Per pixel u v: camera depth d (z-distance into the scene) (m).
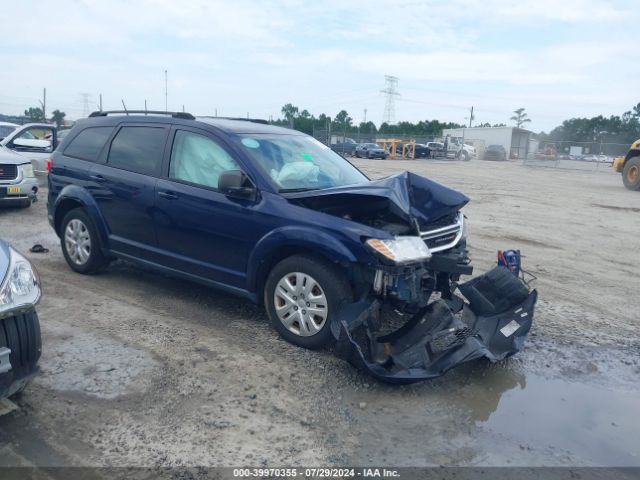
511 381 4.23
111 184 5.71
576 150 42.94
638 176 18.98
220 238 4.88
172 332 4.74
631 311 5.93
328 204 4.45
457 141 51.44
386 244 4.05
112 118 6.04
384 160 39.97
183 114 5.46
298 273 4.44
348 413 3.62
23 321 3.24
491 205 13.91
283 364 4.23
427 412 3.70
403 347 4.16
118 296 5.60
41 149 13.16
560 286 6.77
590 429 3.61
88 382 3.83
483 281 4.84
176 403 3.62
